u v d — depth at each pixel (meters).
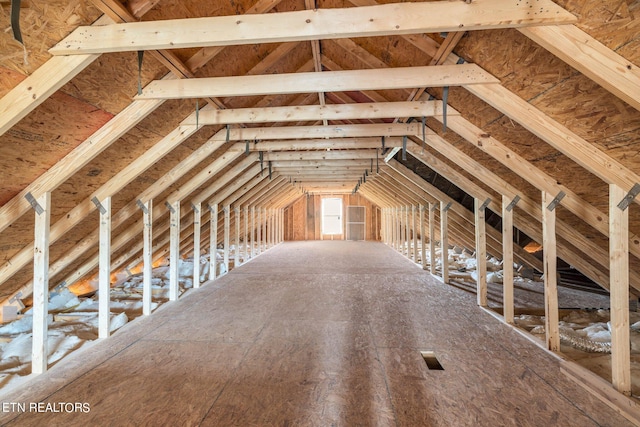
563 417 1.53
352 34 1.46
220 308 3.35
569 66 1.56
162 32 1.50
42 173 2.02
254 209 7.71
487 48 1.78
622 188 1.71
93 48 1.50
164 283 4.59
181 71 2.03
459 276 4.99
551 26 1.38
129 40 1.50
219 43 1.52
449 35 1.72
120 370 2.00
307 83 1.99
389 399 1.66
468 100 2.28
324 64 2.95
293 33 1.47
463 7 1.40
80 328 2.81
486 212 4.71
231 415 1.54
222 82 2.01
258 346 2.35
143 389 1.78
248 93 2.01
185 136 2.61
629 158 1.66
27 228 2.32
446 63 2.02
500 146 2.40
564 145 1.81
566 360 2.06
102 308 2.55
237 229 6.00
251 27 1.48
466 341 2.43
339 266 6.03
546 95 1.75
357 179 7.35
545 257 2.29
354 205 12.14
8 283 2.96
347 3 2.14
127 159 2.55
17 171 1.88
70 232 2.91
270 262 6.55
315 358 2.14
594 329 2.65
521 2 1.37
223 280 4.79
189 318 3.03
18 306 3.18
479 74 1.89
